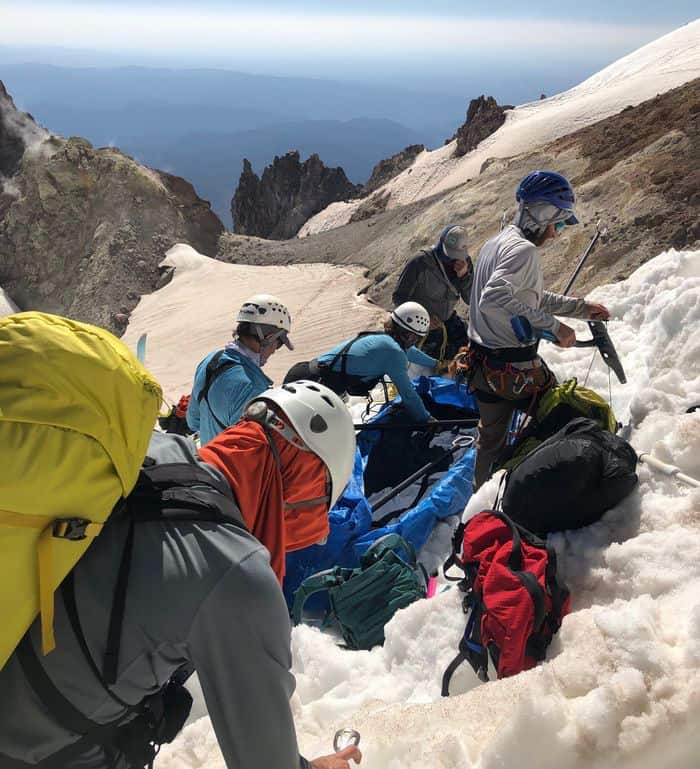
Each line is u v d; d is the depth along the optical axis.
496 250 4.56
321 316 28.06
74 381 1.49
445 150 89.88
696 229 17.16
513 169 29.52
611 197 20.73
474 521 3.58
